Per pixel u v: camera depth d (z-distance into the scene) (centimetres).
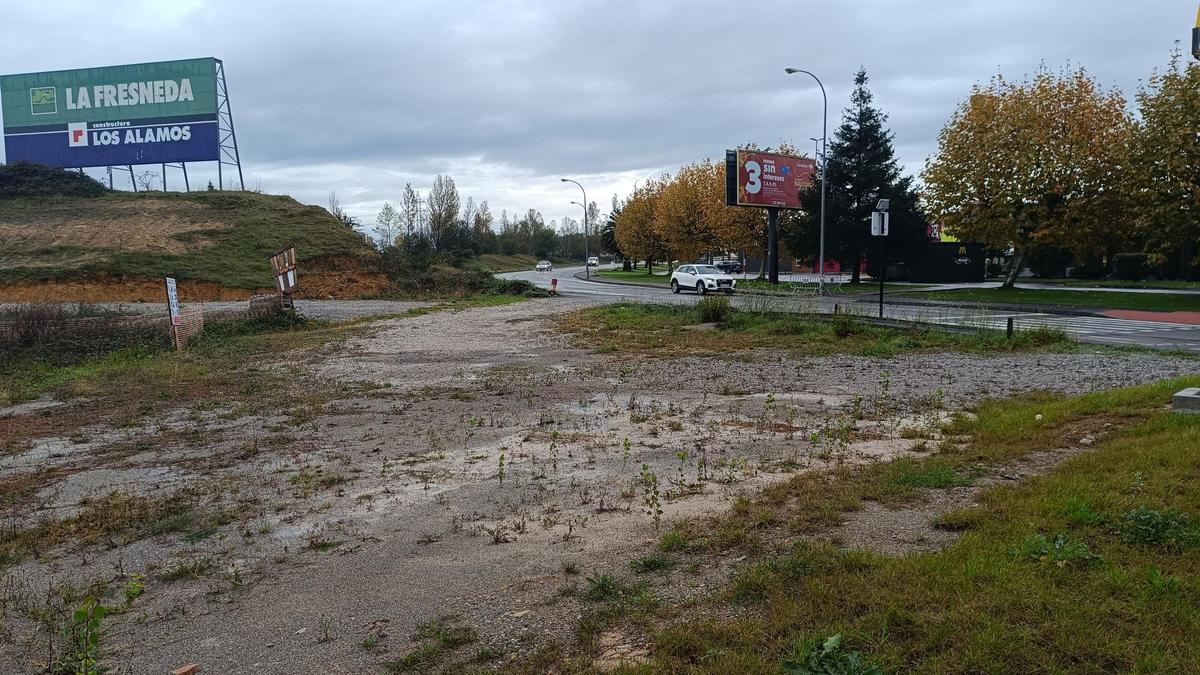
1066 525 432
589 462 716
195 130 4812
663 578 423
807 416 910
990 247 3628
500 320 2611
